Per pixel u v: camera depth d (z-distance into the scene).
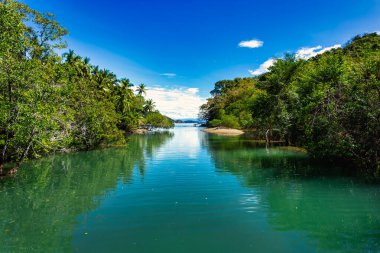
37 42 20.22
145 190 14.20
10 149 18.56
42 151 26.02
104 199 12.69
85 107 29.31
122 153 29.45
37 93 15.84
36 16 19.80
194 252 7.62
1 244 8.20
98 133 32.19
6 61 14.84
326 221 9.77
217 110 100.44
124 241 8.33
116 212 10.89
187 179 16.59
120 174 18.36
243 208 11.23
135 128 77.19
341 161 19.94
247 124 59.69
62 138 20.38
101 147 34.50
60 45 21.11
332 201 11.94
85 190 14.36
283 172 18.09
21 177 17.52
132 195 13.30
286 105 31.39
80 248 7.89
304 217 10.16
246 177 16.88
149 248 7.86
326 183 14.90
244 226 9.40
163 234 8.80
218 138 50.47
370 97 16.02
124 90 63.91
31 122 14.98
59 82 18.83
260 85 36.31
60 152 28.95
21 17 15.19
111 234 8.84
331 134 17.11
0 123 15.63
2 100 15.94
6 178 17.22
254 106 37.28
